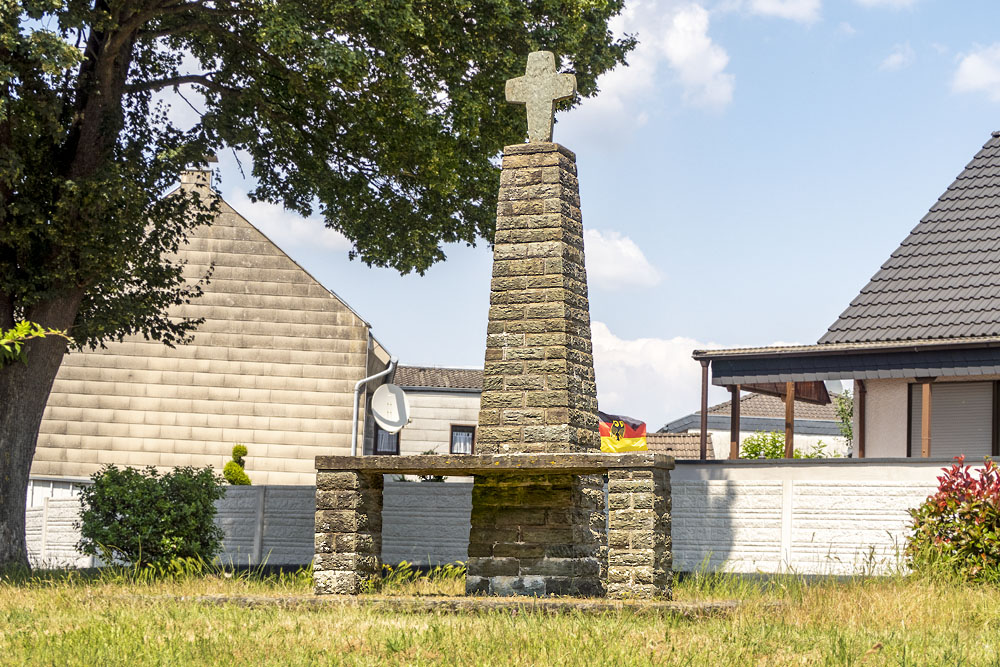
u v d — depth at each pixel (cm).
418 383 3591
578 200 1366
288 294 3186
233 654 845
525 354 1299
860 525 1839
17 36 1522
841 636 902
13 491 1827
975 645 922
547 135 1355
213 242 3191
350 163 2253
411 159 2125
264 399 3145
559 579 1262
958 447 2389
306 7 1784
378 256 2352
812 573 1764
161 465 3117
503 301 1316
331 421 3138
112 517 1856
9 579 1598
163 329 2136
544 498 1281
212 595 1252
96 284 1983
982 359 2191
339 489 1282
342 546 1274
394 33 1794
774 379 2308
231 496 2322
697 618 1070
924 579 1323
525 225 1327
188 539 1875
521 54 2022
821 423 4447
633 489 1176
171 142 2012
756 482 1920
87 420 3131
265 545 2291
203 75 2134
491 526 1291
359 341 3169
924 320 2348
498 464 1208
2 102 1577
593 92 2180
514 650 855
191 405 3141
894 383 2481
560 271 1307
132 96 2064
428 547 2148
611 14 2147
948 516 1435
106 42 1817
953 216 2608
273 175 2314
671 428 4569
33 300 1800
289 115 2164
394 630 941
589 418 1323
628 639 899
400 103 1889
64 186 1695
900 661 820
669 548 1203
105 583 1513
